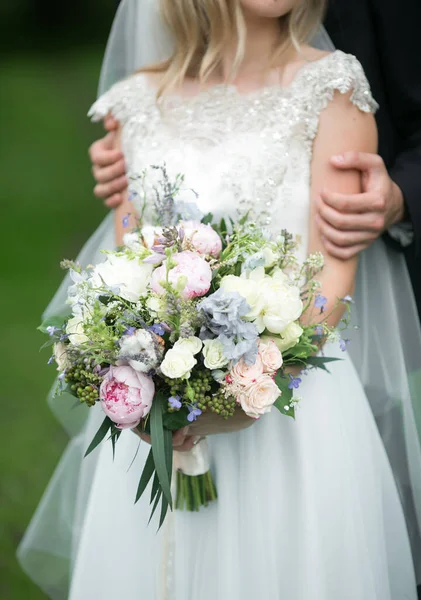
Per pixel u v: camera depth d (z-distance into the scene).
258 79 2.38
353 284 2.31
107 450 2.46
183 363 1.83
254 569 2.22
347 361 2.41
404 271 2.60
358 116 2.29
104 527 2.41
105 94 2.56
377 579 2.29
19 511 3.73
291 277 2.23
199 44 2.43
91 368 1.94
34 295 6.46
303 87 2.30
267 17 2.27
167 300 1.84
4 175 10.38
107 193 2.57
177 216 2.16
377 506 2.33
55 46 18.58
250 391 1.86
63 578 2.76
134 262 1.98
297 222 2.28
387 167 2.72
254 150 2.28
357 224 2.23
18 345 5.50
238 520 2.26
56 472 2.77
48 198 9.37
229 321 1.83
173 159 2.35
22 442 4.29
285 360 2.05
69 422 2.73
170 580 2.35
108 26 18.91
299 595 2.21
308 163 2.28
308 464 2.25
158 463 1.88
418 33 2.61
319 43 2.50
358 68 2.32
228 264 1.98
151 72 2.53
